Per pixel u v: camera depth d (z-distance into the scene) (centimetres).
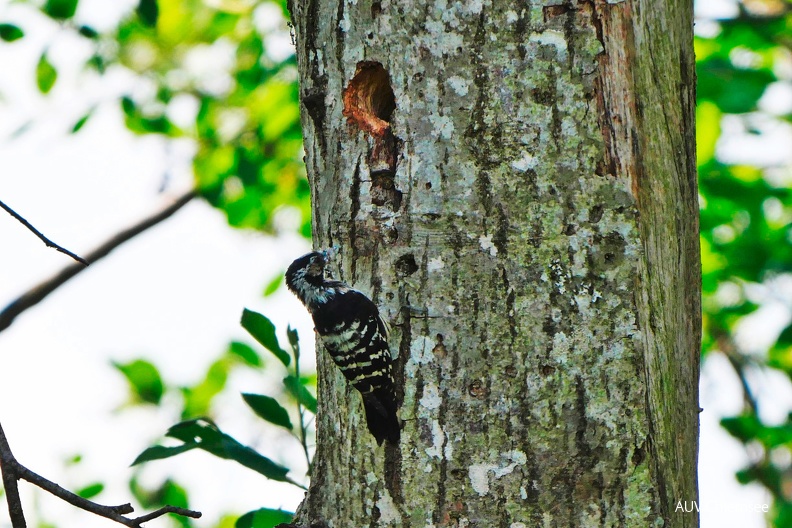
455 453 968
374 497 998
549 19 993
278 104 2072
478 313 979
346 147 1070
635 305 970
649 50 1016
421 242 1004
